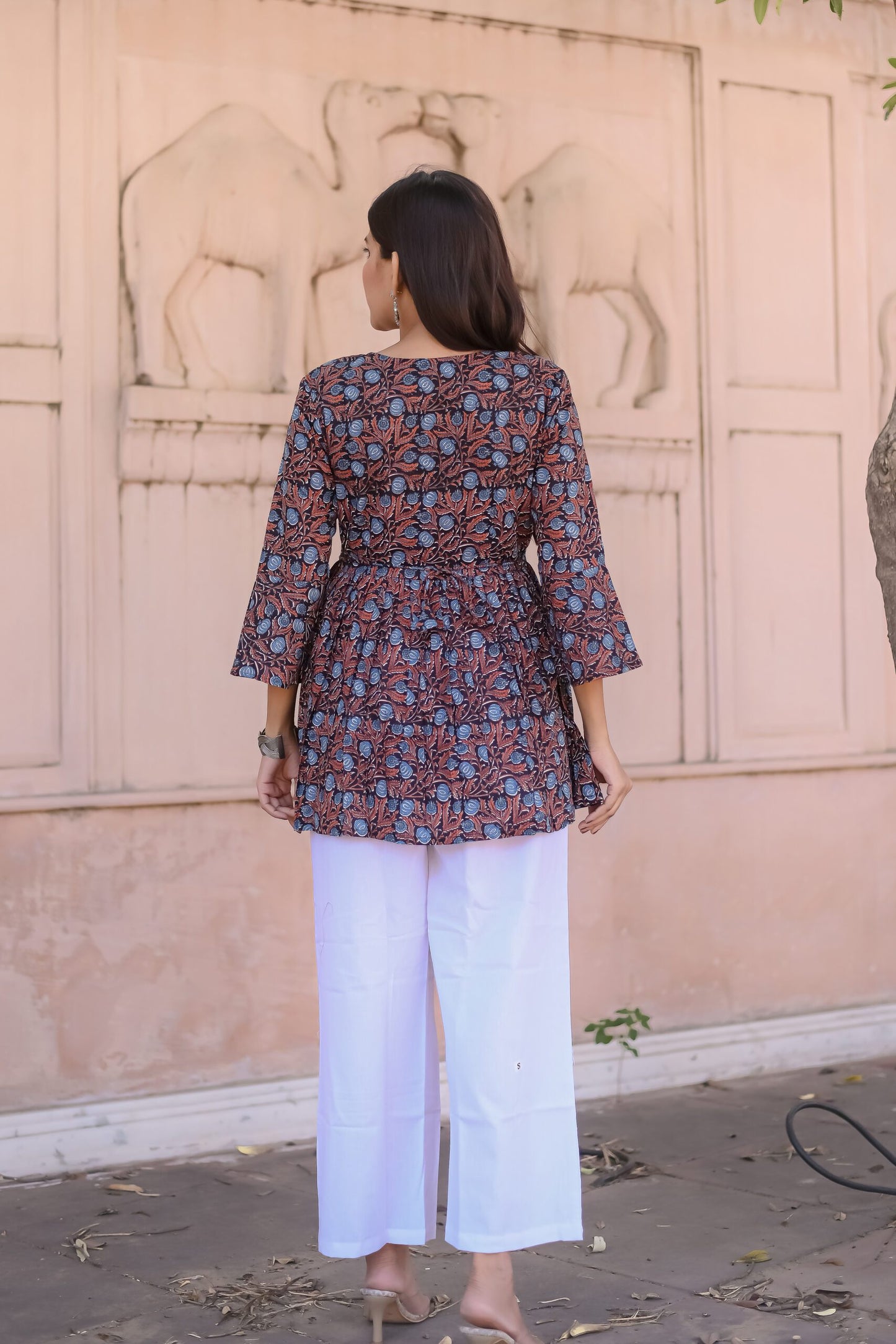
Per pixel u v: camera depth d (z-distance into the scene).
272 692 2.12
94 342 3.27
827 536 4.13
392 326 2.18
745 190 4.03
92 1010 3.21
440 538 2.02
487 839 1.99
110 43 3.29
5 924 3.13
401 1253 2.19
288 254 3.44
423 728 2.00
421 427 2.00
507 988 2.04
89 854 3.21
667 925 3.85
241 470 3.39
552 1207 2.08
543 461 2.05
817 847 4.07
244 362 3.43
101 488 3.28
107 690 3.28
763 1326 2.21
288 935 3.43
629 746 3.85
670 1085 3.76
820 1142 3.25
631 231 3.85
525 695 2.04
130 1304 2.34
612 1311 2.28
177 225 3.33
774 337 4.07
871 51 4.21
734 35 4.00
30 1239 2.67
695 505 3.94
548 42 3.78
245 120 3.42
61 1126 3.12
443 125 3.64
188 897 3.32
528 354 2.09
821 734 4.12
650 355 3.91
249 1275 2.47
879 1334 2.18
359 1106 2.10
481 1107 2.03
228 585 3.41
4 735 3.19
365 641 2.03
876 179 4.24
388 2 3.56
